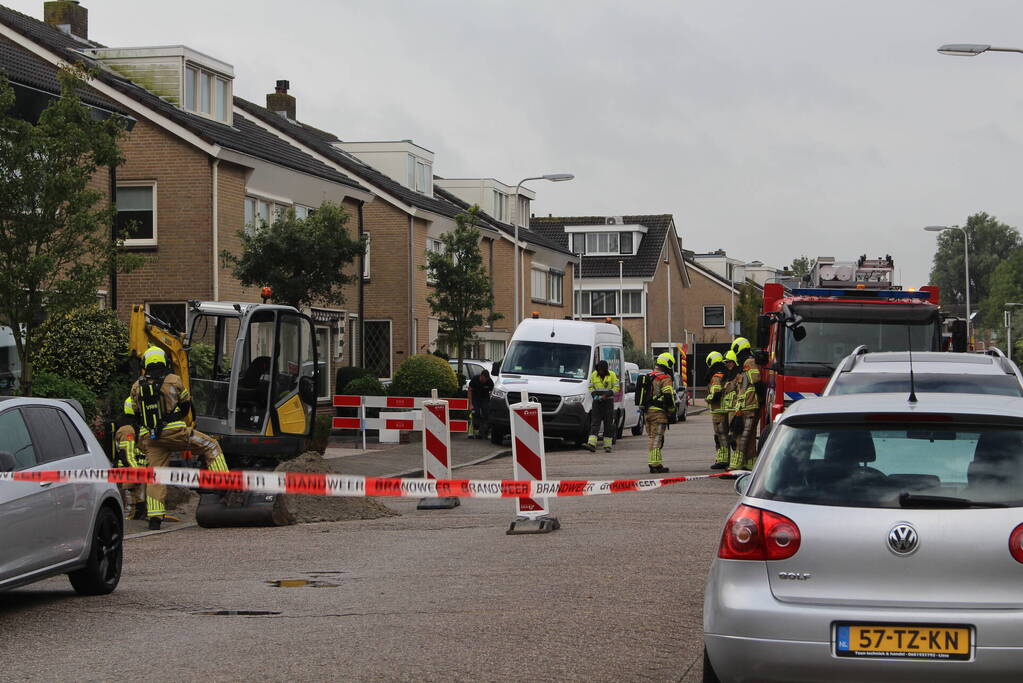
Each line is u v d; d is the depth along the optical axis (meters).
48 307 20.11
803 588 6.68
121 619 10.80
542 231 95.75
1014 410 7.06
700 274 108.56
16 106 26.09
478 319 46.34
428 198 57.22
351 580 12.66
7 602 11.74
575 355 35.12
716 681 7.26
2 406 11.02
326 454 29.56
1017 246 167.25
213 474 12.54
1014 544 6.50
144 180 34.94
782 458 7.10
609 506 18.89
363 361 48.31
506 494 12.61
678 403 49.91
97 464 12.09
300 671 8.70
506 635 9.79
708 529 15.94
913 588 6.54
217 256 35.06
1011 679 6.38
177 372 20.70
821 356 22.69
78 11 44.28
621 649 9.26
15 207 19.64
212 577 13.08
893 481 6.79
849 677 6.51
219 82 40.00
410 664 8.85
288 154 41.53
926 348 22.50
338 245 33.53
